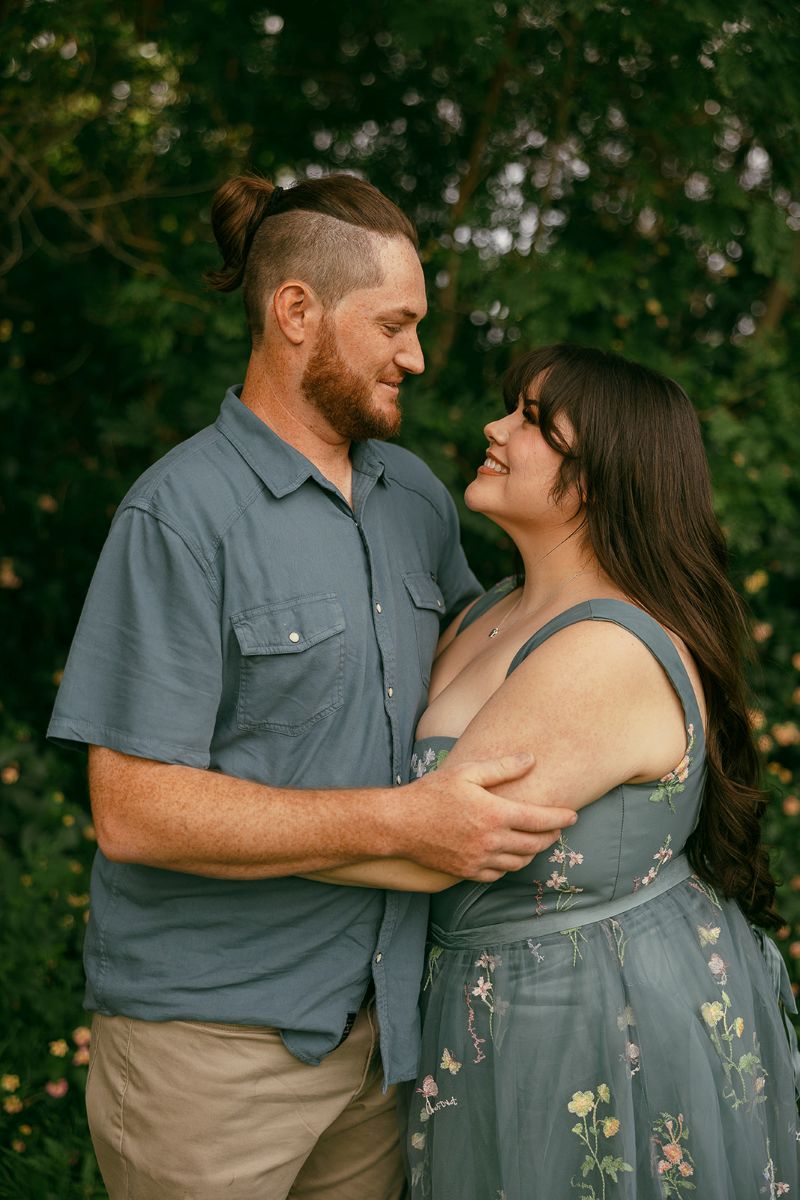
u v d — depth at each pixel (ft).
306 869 5.41
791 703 12.45
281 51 12.60
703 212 11.29
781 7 9.88
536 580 6.22
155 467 5.76
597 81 11.29
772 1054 6.24
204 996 5.69
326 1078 5.93
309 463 5.79
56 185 13.58
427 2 10.37
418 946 5.96
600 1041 5.58
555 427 5.88
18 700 13.30
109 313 12.35
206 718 5.48
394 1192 6.56
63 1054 8.78
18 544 13.65
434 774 5.30
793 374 12.75
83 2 11.57
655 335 12.47
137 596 5.42
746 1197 5.76
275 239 5.82
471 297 12.17
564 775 5.34
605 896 5.72
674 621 5.85
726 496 11.69
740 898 6.40
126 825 5.41
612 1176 5.52
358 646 5.79
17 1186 7.89
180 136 12.81
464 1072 5.75
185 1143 5.78
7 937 9.62
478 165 12.09
